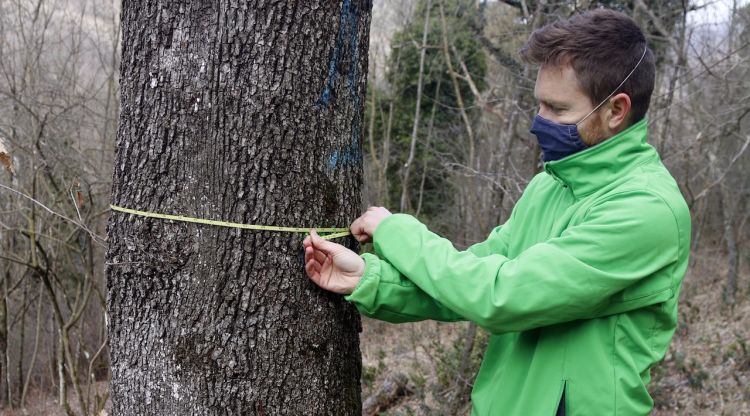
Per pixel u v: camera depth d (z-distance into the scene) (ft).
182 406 5.08
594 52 4.49
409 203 28.81
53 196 14.69
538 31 4.83
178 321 5.04
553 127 4.76
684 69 16.81
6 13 21.33
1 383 21.02
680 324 21.36
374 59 25.98
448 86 32.37
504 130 20.58
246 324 5.05
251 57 4.85
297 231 5.11
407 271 4.83
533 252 4.49
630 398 4.58
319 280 5.14
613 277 4.33
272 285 5.07
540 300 4.35
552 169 5.00
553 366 4.71
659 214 4.41
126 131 5.10
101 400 12.34
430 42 28.91
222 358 5.03
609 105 4.61
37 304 21.77
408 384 18.24
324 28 5.08
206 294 5.00
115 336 5.31
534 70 18.10
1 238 17.12
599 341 4.57
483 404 5.27
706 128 18.10
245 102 4.89
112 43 23.50
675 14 19.29
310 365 5.27
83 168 17.90
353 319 5.71
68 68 23.12
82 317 16.74
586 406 4.56
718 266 32.32
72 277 17.98
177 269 5.01
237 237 4.97
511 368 5.08
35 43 20.85
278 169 5.00
